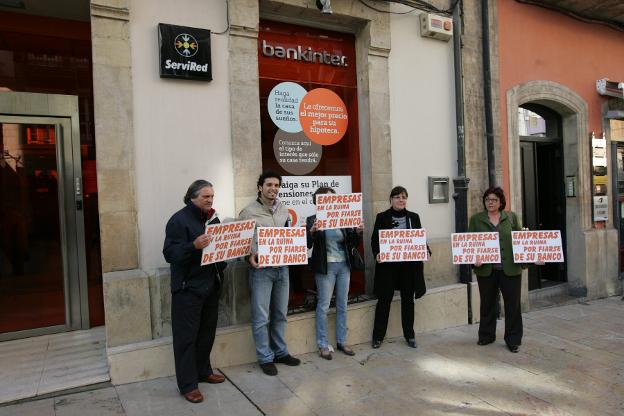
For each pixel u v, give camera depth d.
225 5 4.46
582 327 5.74
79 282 4.96
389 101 5.52
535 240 4.78
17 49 4.86
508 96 6.52
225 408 3.48
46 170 4.89
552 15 7.08
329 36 5.43
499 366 4.39
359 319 5.03
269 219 4.14
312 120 5.29
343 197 4.41
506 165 6.55
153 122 4.14
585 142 7.47
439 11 5.85
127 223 3.99
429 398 3.70
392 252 4.65
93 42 3.87
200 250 3.51
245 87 4.53
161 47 4.09
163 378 3.95
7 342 4.61
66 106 4.97
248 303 4.45
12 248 4.74
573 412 3.47
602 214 7.65
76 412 3.36
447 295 5.66
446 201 5.96
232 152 4.48
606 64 7.80
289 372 4.18
